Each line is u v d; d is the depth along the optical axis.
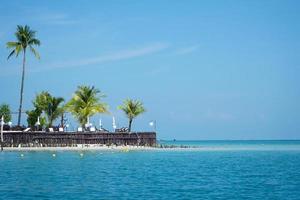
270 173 52.84
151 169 56.44
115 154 84.31
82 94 103.00
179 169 56.97
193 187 39.75
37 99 105.12
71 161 66.81
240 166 62.94
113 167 58.59
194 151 110.94
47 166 58.56
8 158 71.00
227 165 64.69
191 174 50.91
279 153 107.31
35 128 98.69
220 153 103.69
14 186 39.50
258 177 48.34
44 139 93.19
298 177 48.47
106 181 43.59
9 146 90.69
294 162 72.31
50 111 104.88
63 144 94.06
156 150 101.81
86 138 96.06
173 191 37.31
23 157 73.25
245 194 36.09
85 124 102.69
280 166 63.50
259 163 69.62
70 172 51.69
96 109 102.69
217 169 57.78
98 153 85.69
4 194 35.28
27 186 39.62
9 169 54.12
